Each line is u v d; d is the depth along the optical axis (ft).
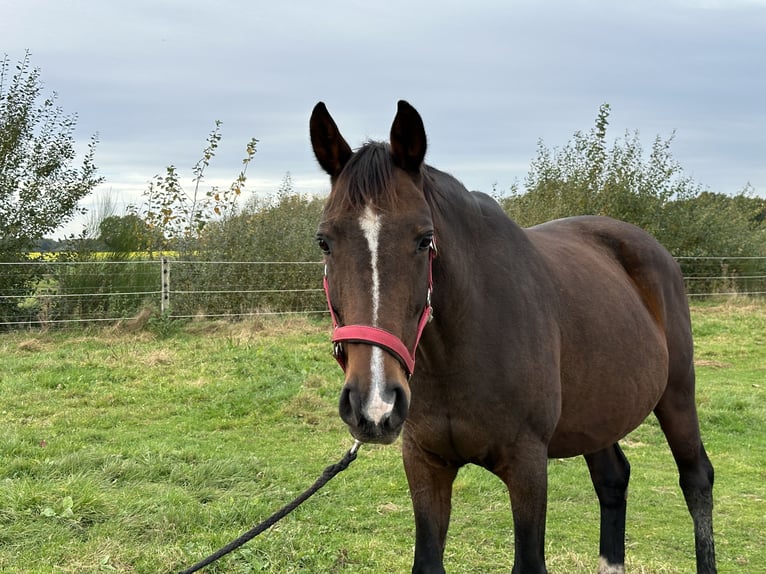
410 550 13.43
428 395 8.55
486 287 8.73
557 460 20.20
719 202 60.29
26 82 39.60
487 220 9.38
